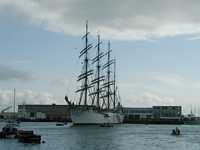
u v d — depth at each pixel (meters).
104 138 125.81
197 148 98.31
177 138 137.25
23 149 88.12
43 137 128.62
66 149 88.75
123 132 169.38
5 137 118.25
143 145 103.88
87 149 89.19
